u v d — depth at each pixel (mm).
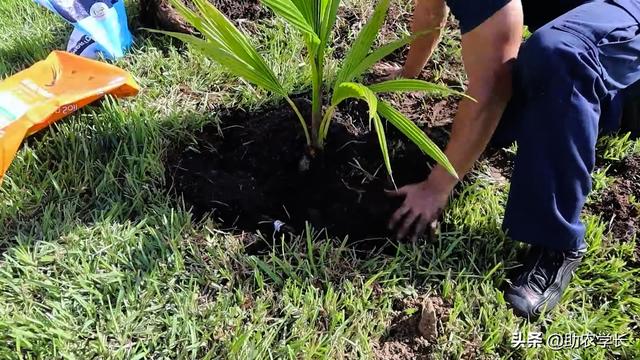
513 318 1547
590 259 1665
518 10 1432
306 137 1867
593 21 1468
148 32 2305
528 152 1481
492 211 1759
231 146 1913
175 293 1551
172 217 1673
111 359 1434
